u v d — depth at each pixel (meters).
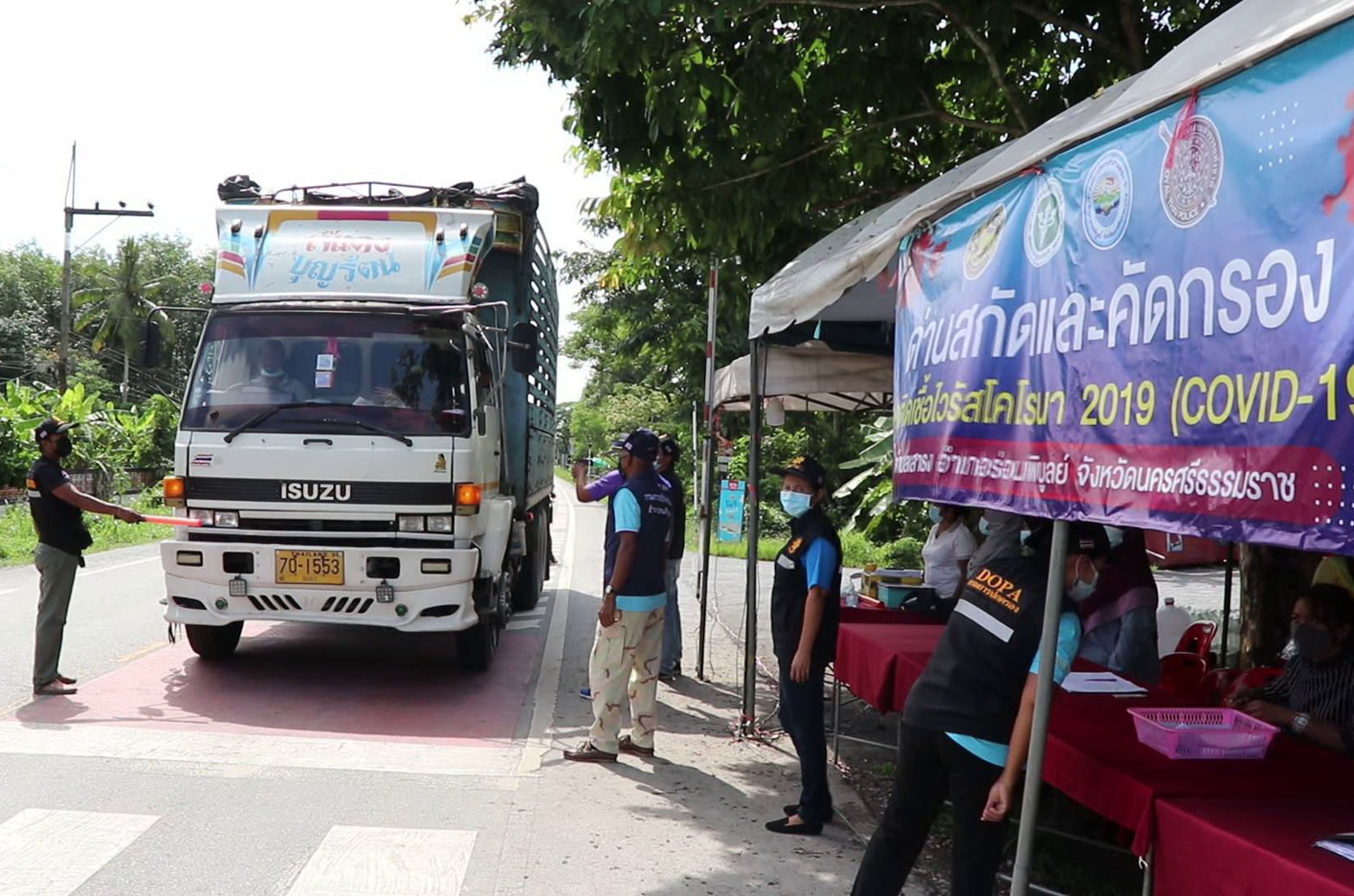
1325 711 5.25
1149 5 8.55
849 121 9.47
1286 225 2.53
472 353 8.93
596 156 10.03
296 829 5.45
